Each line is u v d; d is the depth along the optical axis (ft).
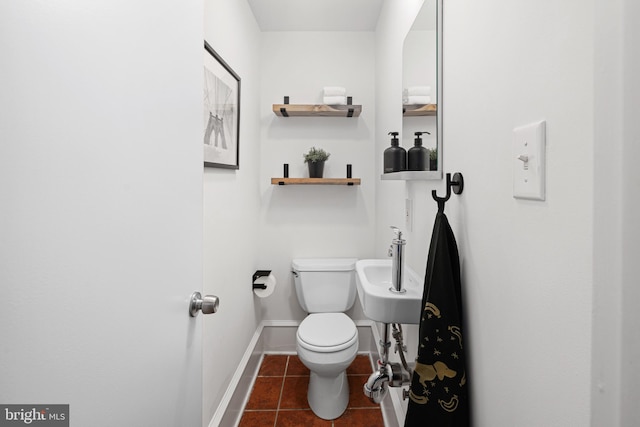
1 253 1.20
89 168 1.58
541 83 1.64
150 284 2.10
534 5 1.69
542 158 1.62
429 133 3.44
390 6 5.89
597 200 1.29
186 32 2.61
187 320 2.63
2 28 1.18
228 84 5.18
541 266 1.65
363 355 7.88
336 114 7.55
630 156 1.21
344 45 7.83
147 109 2.06
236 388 5.47
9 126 1.21
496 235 2.12
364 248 7.95
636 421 1.25
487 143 2.24
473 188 2.47
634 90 1.19
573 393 1.43
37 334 1.33
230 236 5.40
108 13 1.71
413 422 2.49
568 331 1.46
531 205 1.73
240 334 6.05
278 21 7.38
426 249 3.63
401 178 4.03
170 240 2.36
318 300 7.29
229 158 5.26
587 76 1.33
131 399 1.91
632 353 1.24
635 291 1.22
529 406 1.76
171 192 2.37
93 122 1.60
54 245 1.40
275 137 7.86
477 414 2.36
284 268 7.96
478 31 2.38
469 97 2.55
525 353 1.79
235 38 5.64
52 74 1.38
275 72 7.82
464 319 2.60
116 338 1.78
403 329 4.45
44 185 1.35
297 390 6.48
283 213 7.91
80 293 1.53
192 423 2.71
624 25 1.21
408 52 4.25
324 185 7.90
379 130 7.13
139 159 1.98
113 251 1.75
